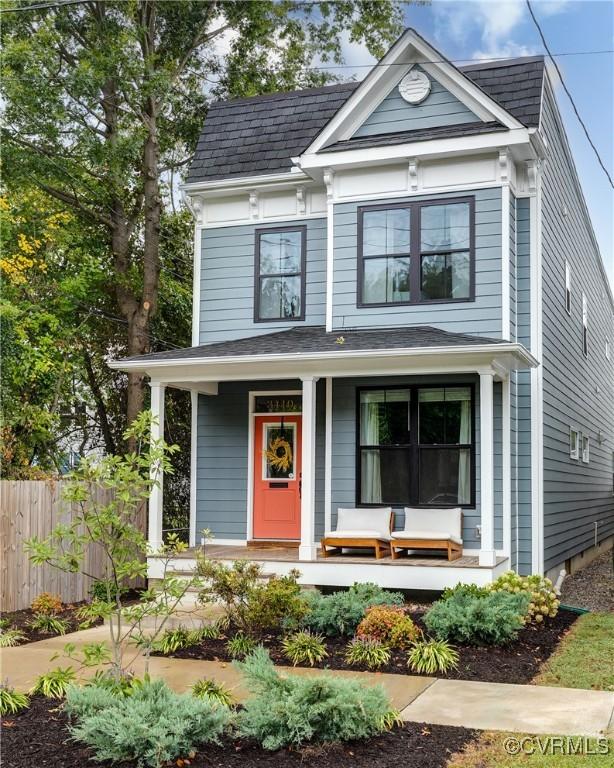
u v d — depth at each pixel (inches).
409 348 437.4
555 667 311.3
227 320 573.3
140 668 309.7
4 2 666.8
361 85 509.7
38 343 678.5
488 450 432.1
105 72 670.5
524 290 506.9
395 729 236.2
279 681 229.1
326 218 551.5
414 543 456.1
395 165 514.9
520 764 208.1
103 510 268.7
